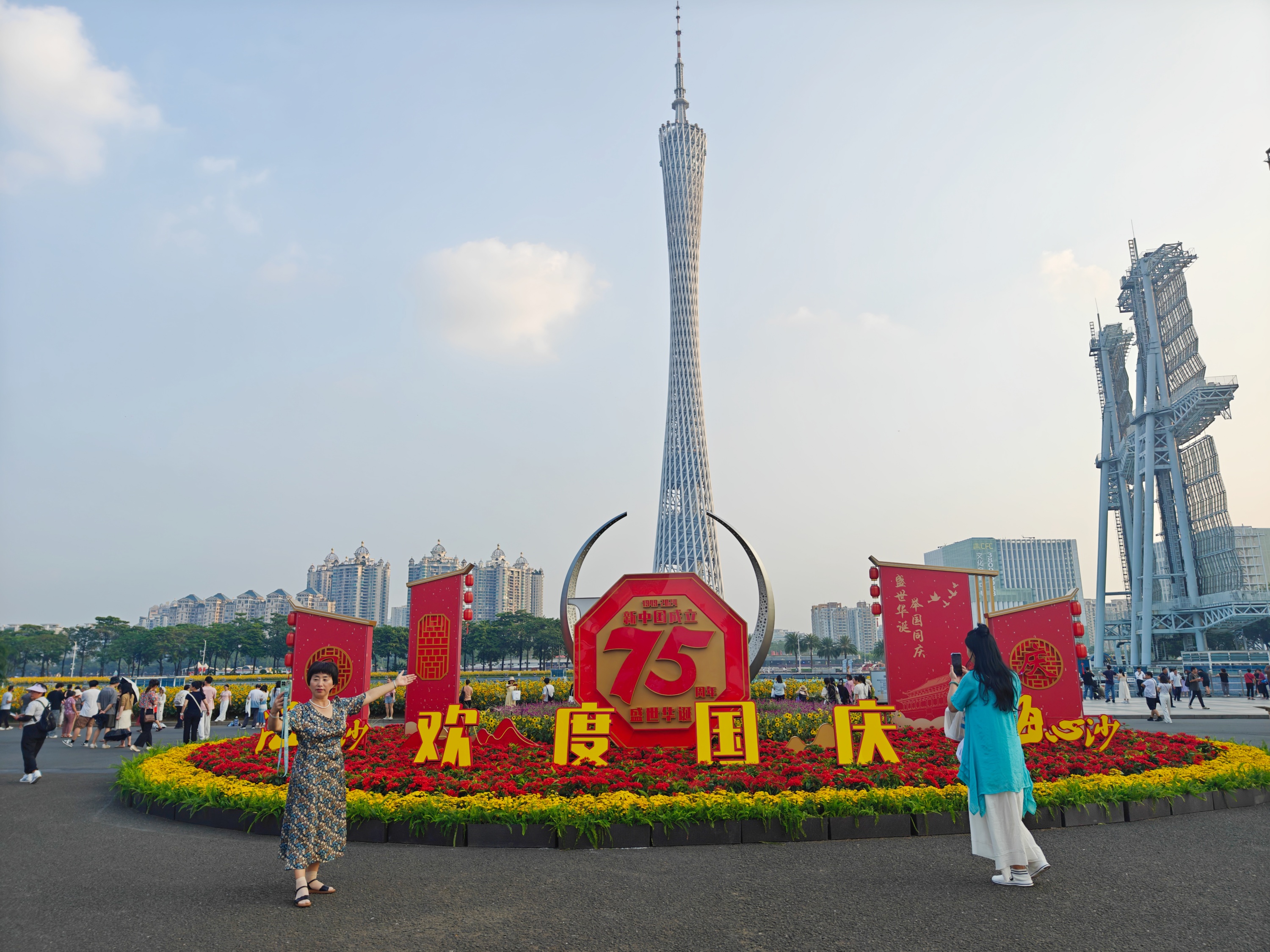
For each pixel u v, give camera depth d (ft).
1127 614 292.61
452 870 18.62
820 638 431.84
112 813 26.73
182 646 293.43
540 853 20.29
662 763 28.37
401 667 286.46
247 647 295.28
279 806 23.07
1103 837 21.27
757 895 16.42
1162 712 66.54
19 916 15.37
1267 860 18.74
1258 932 13.84
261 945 13.73
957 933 14.01
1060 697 35.32
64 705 57.67
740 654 33.71
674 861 19.42
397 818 21.71
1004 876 16.69
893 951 13.15
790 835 21.27
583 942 13.78
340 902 16.19
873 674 103.55
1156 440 189.26
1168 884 16.74
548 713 45.52
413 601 37.14
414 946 13.61
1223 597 173.99
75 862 19.72
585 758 27.50
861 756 26.30
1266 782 26.13
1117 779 24.30
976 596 38.52
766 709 44.24
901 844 20.86
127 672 358.64
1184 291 178.50
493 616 461.37
